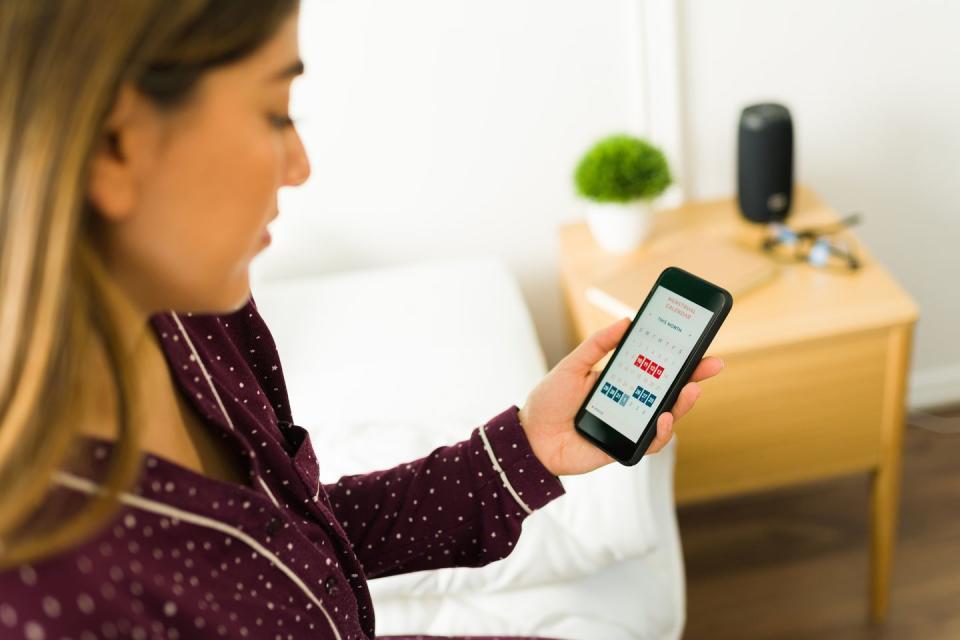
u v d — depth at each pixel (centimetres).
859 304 135
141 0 38
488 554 76
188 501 49
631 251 157
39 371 37
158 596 45
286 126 49
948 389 193
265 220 47
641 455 73
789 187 156
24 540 39
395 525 74
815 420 140
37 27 36
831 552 165
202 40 40
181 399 58
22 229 36
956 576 157
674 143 168
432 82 163
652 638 108
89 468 44
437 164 171
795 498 176
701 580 163
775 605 157
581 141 170
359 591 67
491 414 128
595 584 109
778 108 151
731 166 172
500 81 164
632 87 165
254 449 60
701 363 75
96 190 40
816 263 144
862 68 164
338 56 159
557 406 74
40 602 40
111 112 38
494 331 146
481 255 181
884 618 152
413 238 178
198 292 46
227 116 43
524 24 159
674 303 79
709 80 164
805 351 134
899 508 171
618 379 76
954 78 165
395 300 157
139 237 43
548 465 74
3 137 36
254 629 52
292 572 56
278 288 163
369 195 173
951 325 188
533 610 106
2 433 37
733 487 146
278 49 44
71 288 38
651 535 107
